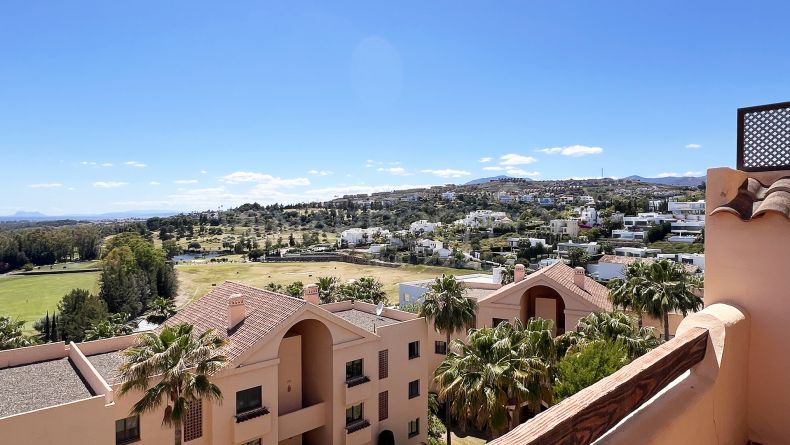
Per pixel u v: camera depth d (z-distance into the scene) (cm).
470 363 2478
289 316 2695
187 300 10338
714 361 555
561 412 335
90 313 6631
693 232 13038
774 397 610
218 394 2173
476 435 3684
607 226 15238
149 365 2019
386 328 3269
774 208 584
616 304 4034
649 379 443
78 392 2203
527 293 4544
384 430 3206
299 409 3044
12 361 2572
